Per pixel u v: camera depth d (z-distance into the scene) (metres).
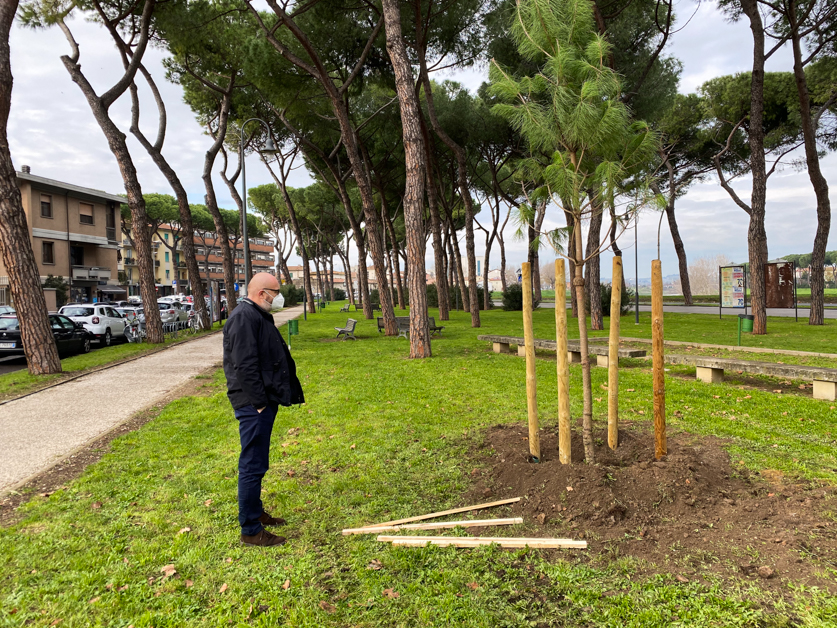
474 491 3.88
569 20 3.82
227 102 21.66
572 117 3.54
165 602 2.60
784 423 5.45
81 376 10.66
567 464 3.76
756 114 15.48
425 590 2.63
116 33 16.44
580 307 3.83
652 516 3.23
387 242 42.91
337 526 3.45
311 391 8.26
